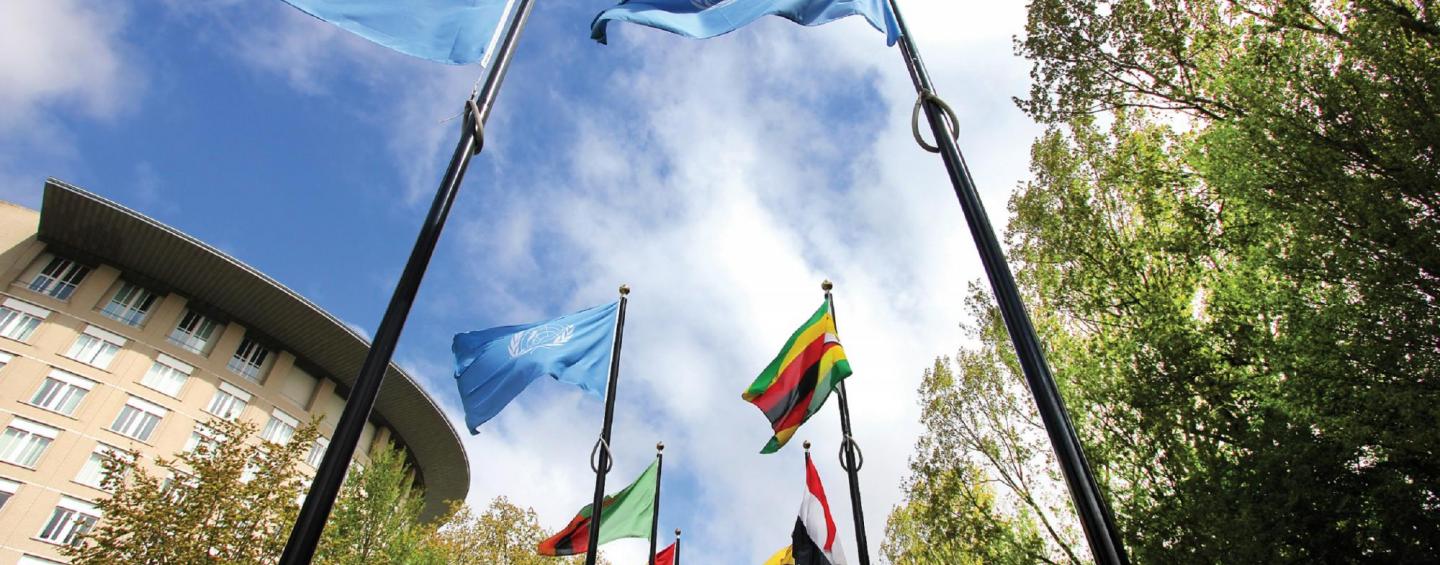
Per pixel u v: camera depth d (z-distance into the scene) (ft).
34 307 114.01
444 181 12.83
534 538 116.06
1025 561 52.90
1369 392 26.40
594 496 32.55
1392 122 26.99
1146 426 38.99
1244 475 32.99
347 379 150.82
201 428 119.03
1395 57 27.50
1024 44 48.67
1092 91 45.68
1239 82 32.42
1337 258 27.99
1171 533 34.76
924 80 16.51
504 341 33.81
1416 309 26.12
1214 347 38.68
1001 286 12.39
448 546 108.47
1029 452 61.41
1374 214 26.66
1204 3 40.50
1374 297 27.07
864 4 21.34
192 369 124.36
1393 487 28.12
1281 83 31.48
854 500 31.63
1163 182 45.60
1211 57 39.88
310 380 146.82
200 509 66.90
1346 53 30.78
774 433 34.22
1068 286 49.83
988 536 57.21
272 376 137.28
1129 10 42.98
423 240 11.99
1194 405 37.58
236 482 72.79
